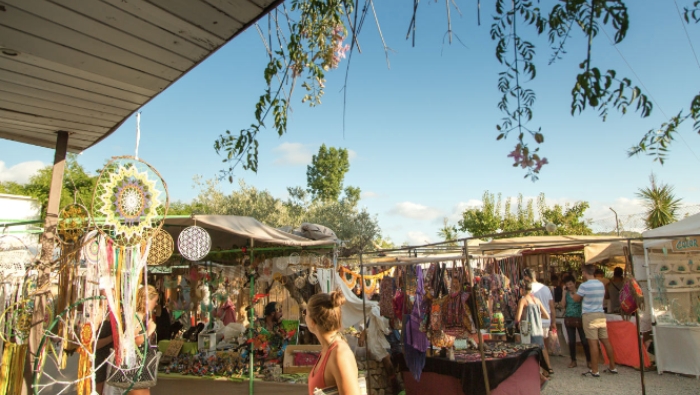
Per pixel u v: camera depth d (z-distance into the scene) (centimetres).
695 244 645
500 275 755
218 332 659
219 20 240
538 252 1160
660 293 716
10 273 389
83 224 401
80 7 223
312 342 636
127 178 341
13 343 354
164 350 609
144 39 257
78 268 388
